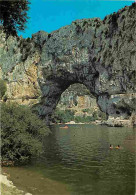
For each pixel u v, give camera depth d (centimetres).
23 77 12394
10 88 12288
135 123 9806
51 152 3369
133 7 10594
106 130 7775
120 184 1847
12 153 2717
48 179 2020
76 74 11675
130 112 10338
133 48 10275
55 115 15500
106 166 2453
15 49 12850
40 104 11919
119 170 2277
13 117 2842
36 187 1805
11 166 2494
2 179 1916
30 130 3033
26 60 12469
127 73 10319
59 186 1828
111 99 10706
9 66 12631
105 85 10894
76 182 1923
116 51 10638
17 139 2669
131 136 5438
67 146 3994
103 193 1650
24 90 12306
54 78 12000
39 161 2742
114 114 10906
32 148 2811
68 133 6888
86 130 8119
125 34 10556
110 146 3716
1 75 12506
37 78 12206
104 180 1961
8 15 1881
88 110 19238
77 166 2477
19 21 1948
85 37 11262
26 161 2739
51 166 2484
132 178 2000
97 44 11025
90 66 11262
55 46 11694
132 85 10200
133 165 2478
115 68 10575
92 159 2825
